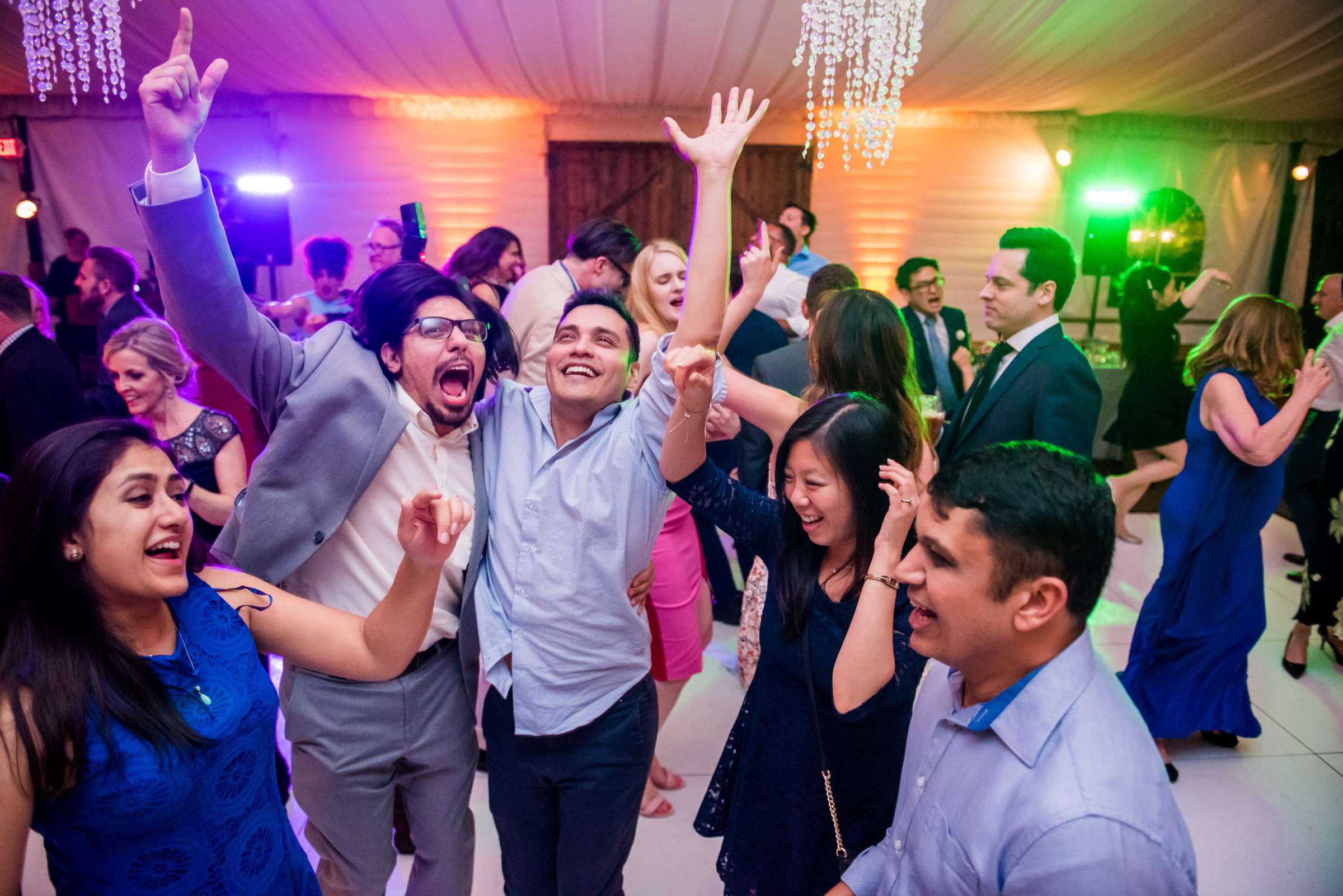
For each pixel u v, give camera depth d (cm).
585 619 153
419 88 650
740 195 737
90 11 423
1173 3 424
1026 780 89
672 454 146
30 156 694
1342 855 230
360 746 155
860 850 142
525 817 167
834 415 132
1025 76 578
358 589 157
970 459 92
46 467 100
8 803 95
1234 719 269
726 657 335
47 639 100
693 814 244
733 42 492
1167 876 82
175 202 129
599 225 304
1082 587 88
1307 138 752
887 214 745
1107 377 648
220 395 321
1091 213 754
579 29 471
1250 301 259
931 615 97
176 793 102
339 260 504
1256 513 262
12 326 269
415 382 153
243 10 437
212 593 120
